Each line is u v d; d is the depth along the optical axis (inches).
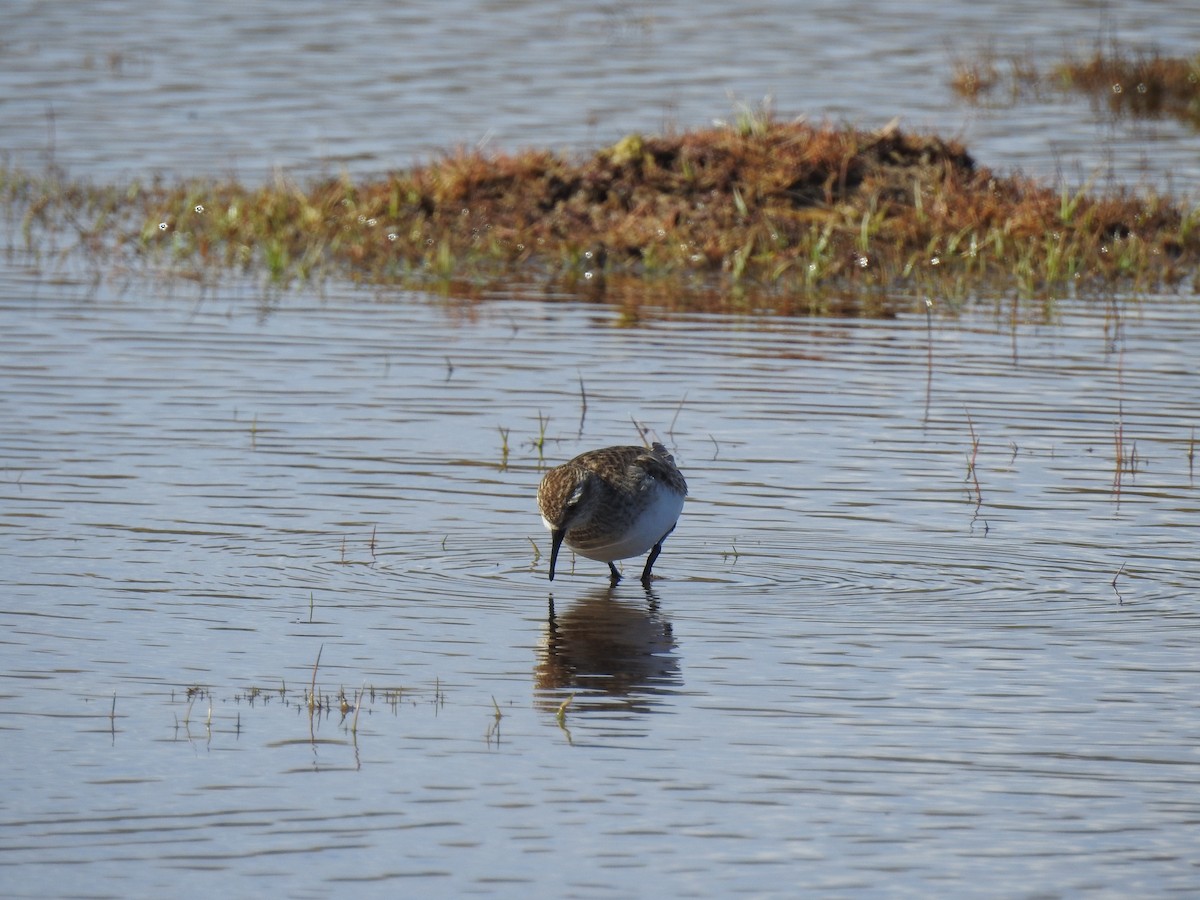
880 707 414.9
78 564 499.8
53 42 1354.6
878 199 954.1
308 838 350.9
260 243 924.6
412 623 467.8
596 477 492.4
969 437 626.5
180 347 732.7
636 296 847.1
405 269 895.7
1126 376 703.7
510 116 1145.4
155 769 379.6
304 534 530.0
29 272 857.5
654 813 362.9
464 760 386.3
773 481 581.3
